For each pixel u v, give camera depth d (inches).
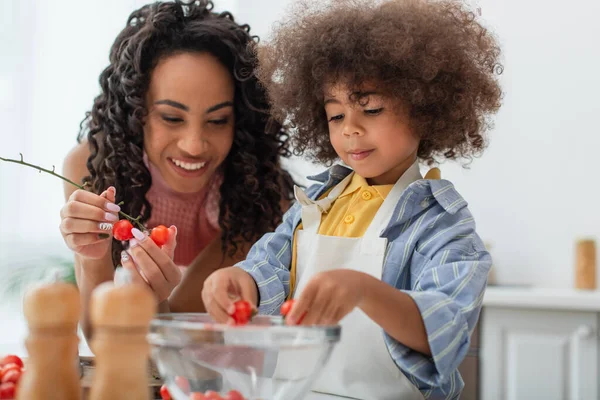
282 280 44.5
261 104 58.9
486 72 46.7
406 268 40.8
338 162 52.8
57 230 131.1
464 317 35.2
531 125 112.4
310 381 28.5
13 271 124.7
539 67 112.7
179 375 28.8
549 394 91.7
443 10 45.1
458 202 41.5
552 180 110.9
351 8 44.3
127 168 59.8
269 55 50.4
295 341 27.3
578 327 91.1
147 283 45.9
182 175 59.0
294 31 47.6
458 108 44.0
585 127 109.9
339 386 39.8
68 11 133.6
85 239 46.0
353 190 45.5
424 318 33.7
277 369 28.1
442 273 37.4
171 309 64.7
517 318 93.5
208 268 65.8
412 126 42.3
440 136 44.7
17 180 131.3
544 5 112.9
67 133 132.5
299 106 48.7
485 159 114.1
